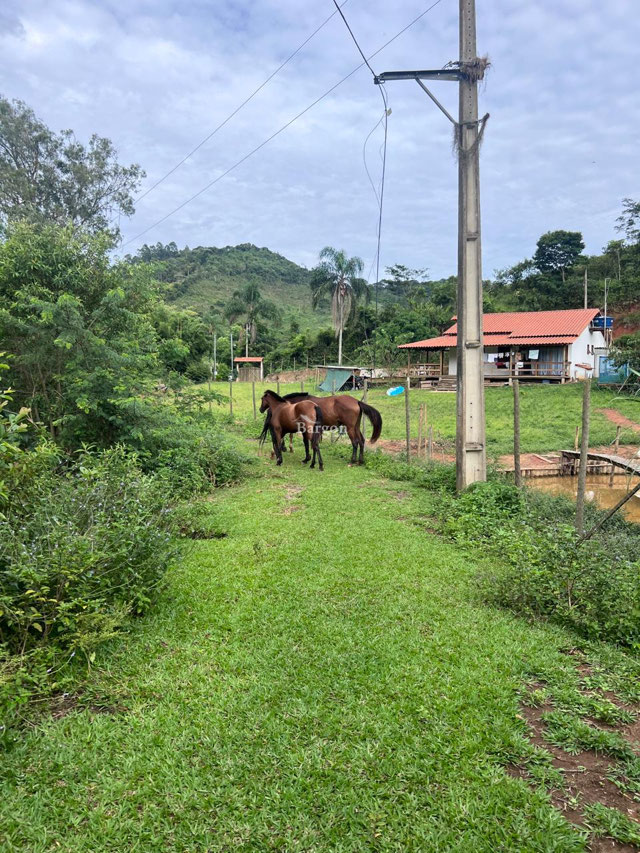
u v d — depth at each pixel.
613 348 27.19
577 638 3.95
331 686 3.21
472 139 8.27
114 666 3.43
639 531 8.18
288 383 39.62
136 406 8.22
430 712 2.97
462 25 8.09
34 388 8.88
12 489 3.96
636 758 2.66
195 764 2.58
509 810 2.32
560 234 50.19
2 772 2.50
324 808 2.33
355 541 6.10
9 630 3.34
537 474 13.75
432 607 4.38
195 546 5.84
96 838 2.19
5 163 26.39
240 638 3.81
